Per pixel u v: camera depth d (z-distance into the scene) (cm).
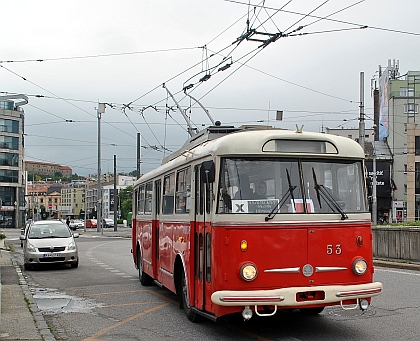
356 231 782
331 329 842
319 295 744
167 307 1090
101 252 2783
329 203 778
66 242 1858
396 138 6353
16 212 9219
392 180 6247
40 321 930
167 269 1068
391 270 1612
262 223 745
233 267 734
